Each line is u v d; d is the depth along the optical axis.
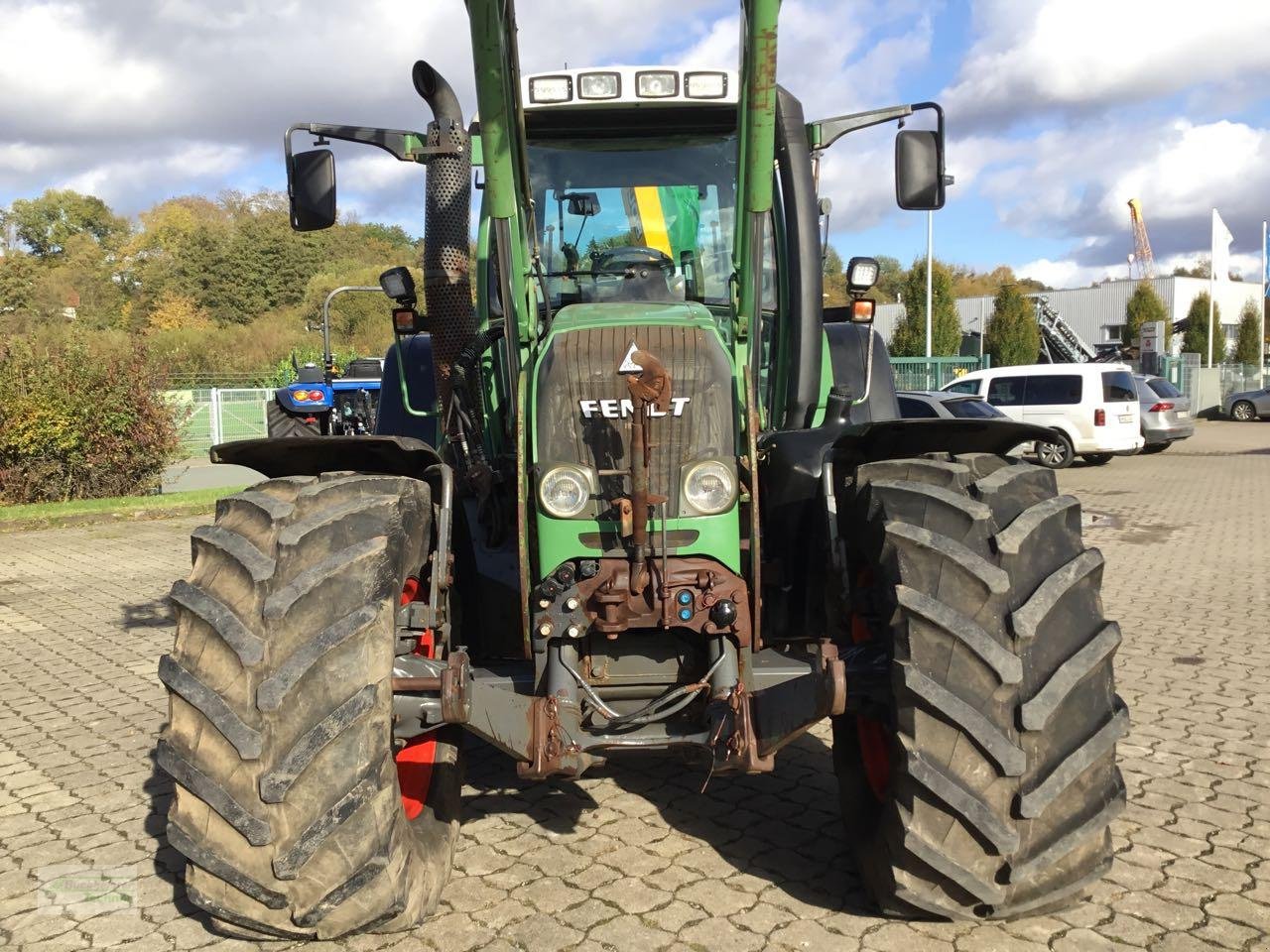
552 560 3.09
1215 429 28.73
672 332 3.23
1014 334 36.34
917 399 15.68
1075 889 2.64
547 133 4.45
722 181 4.48
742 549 3.52
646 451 2.88
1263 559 8.80
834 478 3.44
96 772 4.36
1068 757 2.57
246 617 2.59
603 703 3.08
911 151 3.95
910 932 2.87
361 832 2.53
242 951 2.89
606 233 4.45
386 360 5.19
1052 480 2.91
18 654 6.37
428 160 3.95
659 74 4.04
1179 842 3.42
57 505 12.34
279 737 2.50
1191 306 50.69
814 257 3.84
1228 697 4.97
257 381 34.88
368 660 2.58
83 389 13.17
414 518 2.96
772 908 3.02
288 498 2.85
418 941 2.88
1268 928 2.88
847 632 3.33
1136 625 6.49
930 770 2.56
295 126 4.04
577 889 3.18
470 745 4.62
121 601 7.90
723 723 2.90
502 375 3.95
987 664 2.56
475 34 3.07
